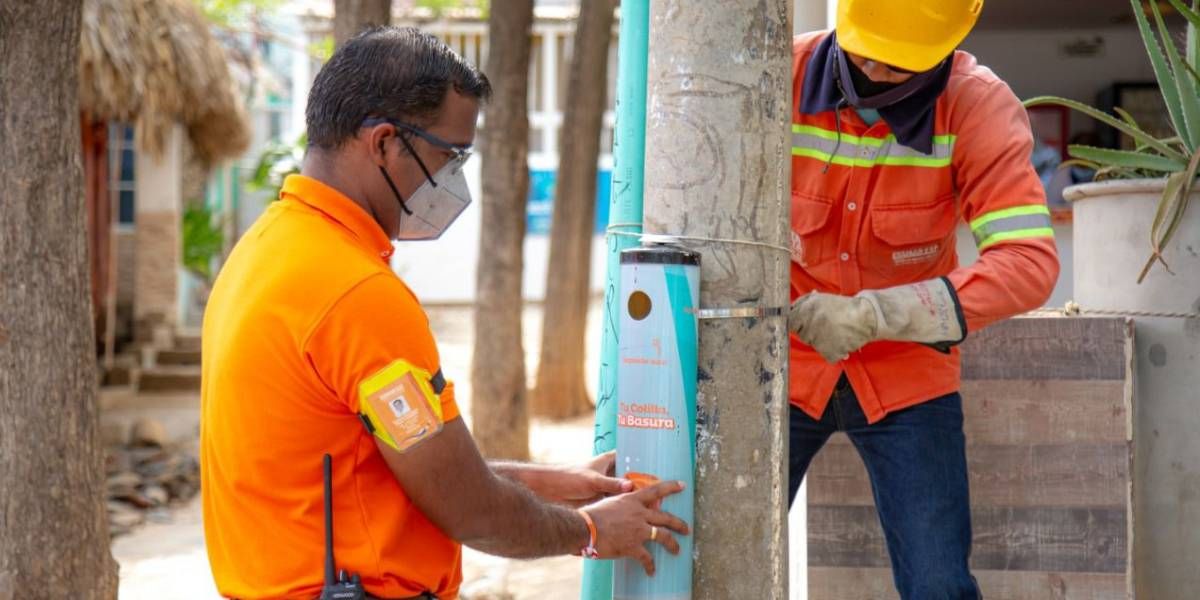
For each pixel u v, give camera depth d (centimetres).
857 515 350
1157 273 362
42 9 407
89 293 431
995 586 348
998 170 271
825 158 285
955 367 299
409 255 2017
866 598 349
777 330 216
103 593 429
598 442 264
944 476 288
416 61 212
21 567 409
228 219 1711
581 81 1122
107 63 973
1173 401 360
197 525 802
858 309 246
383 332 200
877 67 265
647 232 219
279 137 2033
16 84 409
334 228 210
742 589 215
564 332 1149
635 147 268
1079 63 645
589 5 1107
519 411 905
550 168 1969
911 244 288
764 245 213
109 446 1027
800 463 309
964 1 259
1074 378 346
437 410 202
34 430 411
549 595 570
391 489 210
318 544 205
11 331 409
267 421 202
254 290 205
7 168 409
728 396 213
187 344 1350
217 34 1579
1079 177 625
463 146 220
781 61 213
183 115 1145
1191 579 360
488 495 208
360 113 211
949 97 277
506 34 891
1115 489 344
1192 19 373
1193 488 360
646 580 214
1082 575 345
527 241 1991
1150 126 632
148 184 1349
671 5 213
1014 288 256
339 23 656
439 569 218
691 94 212
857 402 296
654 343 208
